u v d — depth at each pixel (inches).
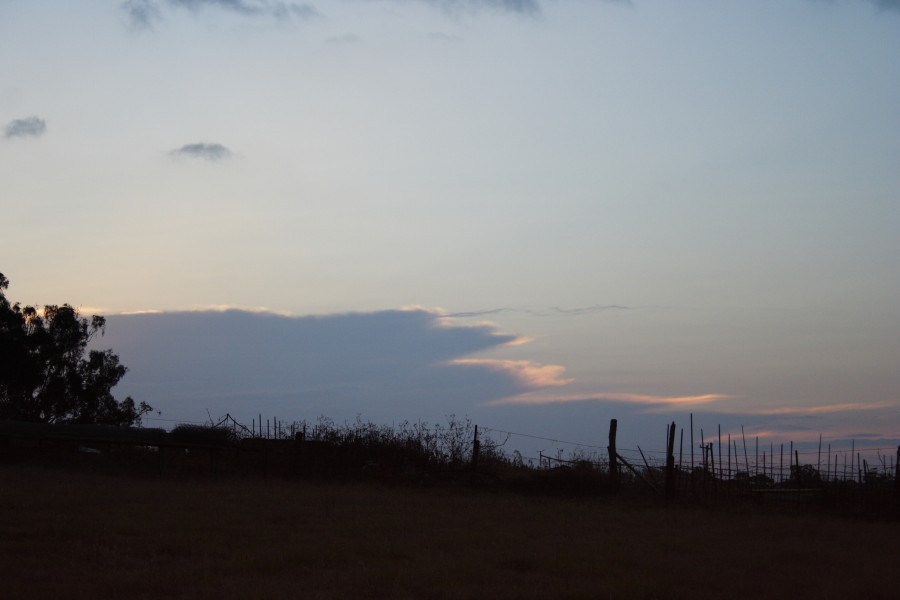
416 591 449.7
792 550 659.4
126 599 410.0
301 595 425.7
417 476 1314.0
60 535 593.3
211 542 579.5
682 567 555.5
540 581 485.7
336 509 839.7
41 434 1374.3
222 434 1435.8
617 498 1163.9
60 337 2144.4
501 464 1391.5
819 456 1176.8
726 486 1191.6
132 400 2283.5
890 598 475.2
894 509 1052.5
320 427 1455.5
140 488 989.8
